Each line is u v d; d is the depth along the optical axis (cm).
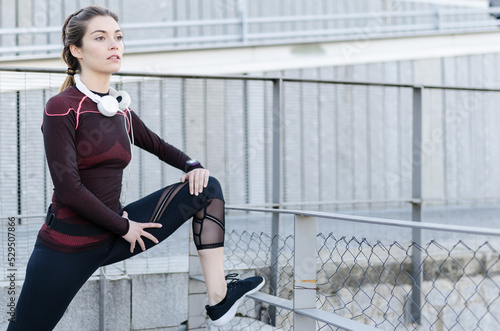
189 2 697
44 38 607
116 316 271
